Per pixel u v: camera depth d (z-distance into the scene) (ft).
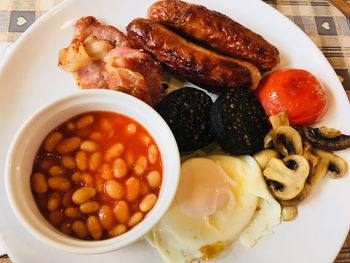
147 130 0.57
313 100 0.62
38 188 0.52
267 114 0.64
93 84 0.62
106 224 0.52
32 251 0.53
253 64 0.64
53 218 0.52
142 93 0.61
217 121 0.60
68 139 0.55
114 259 0.54
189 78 0.64
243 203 0.59
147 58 0.62
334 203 0.59
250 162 0.61
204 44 0.66
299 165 0.58
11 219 0.54
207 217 0.58
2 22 0.73
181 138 0.60
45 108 0.53
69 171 0.55
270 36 0.68
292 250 0.56
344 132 0.63
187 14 0.63
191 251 0.56
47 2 0.75
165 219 0.57
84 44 0.64
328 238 0.57
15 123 0.60
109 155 0.56
